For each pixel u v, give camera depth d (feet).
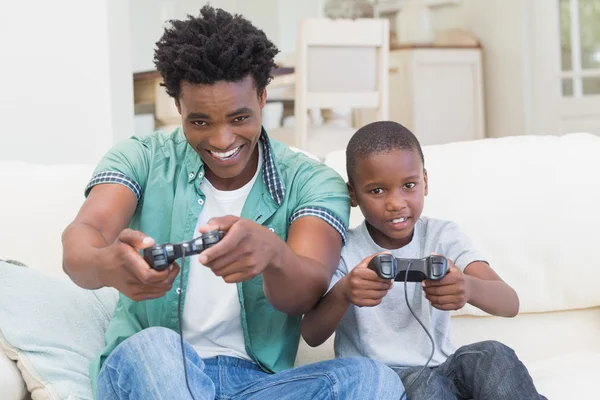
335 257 4.71
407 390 4.52
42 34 10.05
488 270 4.94
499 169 5.87
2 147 10.16
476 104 16.67
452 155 6.01
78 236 4.27
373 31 12.38
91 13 9.96
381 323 4.96
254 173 4.89
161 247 3.80
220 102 4.27
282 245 4.16
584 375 5.07
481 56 16.71
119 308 4.99
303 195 4.89
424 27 16.38
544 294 5.66
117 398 4.08
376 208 4.85
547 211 5.74
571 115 15.16
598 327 5.81
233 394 4.43
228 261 3.89
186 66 4.23
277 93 12.96
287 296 4.43
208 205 4.85
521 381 4.39
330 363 4.24
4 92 10.12
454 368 4.63
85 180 5.94
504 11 16.05
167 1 18.49
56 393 4.43
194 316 4.75
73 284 5.18
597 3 14.55
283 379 4.24
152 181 4.87
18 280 4.76
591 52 14.74
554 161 5.90
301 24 12.05
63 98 10.09
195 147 4.47
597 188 5.82
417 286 4.97
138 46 18.28
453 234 5.12
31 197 5.81
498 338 5.69
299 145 12.41
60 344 4.66
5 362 4.50
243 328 4.74
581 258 5.67
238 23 4.43
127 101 10.41
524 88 15.71
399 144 4.81
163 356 3.97
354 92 12.54
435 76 16.38
